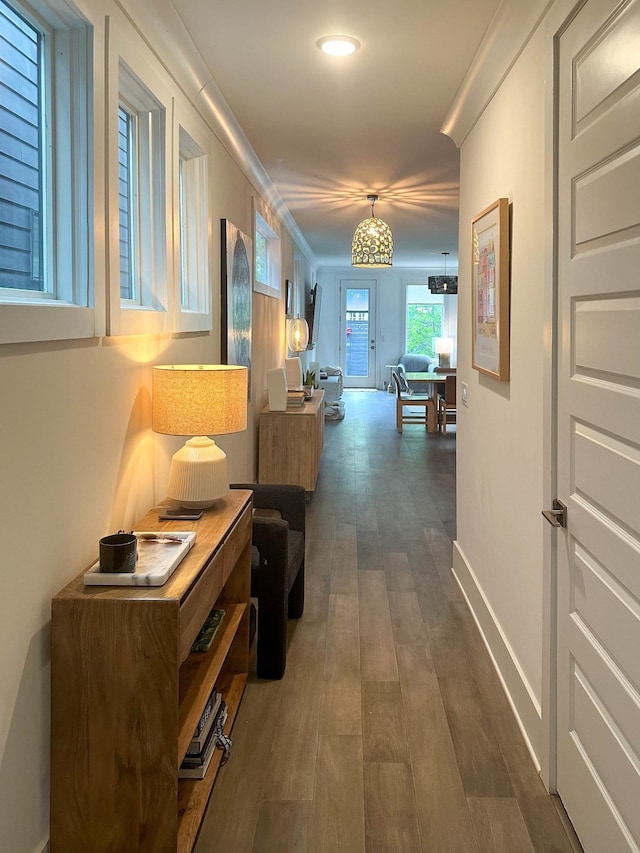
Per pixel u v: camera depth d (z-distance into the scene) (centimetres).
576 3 174
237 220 429
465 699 270
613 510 158
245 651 276
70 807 167
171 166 266
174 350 280
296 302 880
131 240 257
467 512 368
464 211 369
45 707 166
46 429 165
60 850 167
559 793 208
